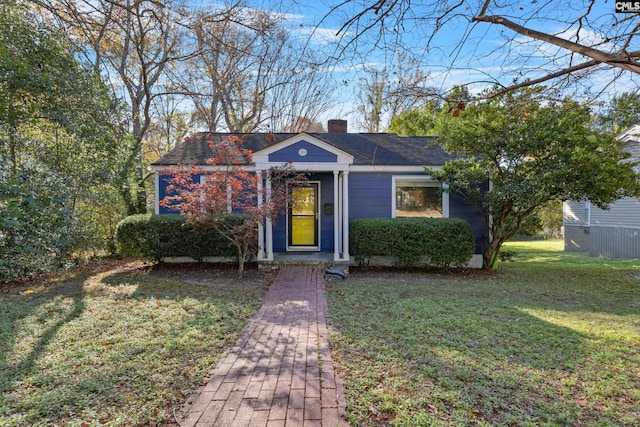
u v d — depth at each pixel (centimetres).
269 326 470
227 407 272
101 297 616
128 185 1115
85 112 860
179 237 908
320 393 293
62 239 759
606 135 650
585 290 720
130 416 264
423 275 882
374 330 454
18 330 446
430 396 291
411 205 1030
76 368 342
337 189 910
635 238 1227
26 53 758
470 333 446
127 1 683
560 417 267
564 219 1611
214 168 995
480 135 824
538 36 265
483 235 1012
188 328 454
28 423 258
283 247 1059
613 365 362
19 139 782
